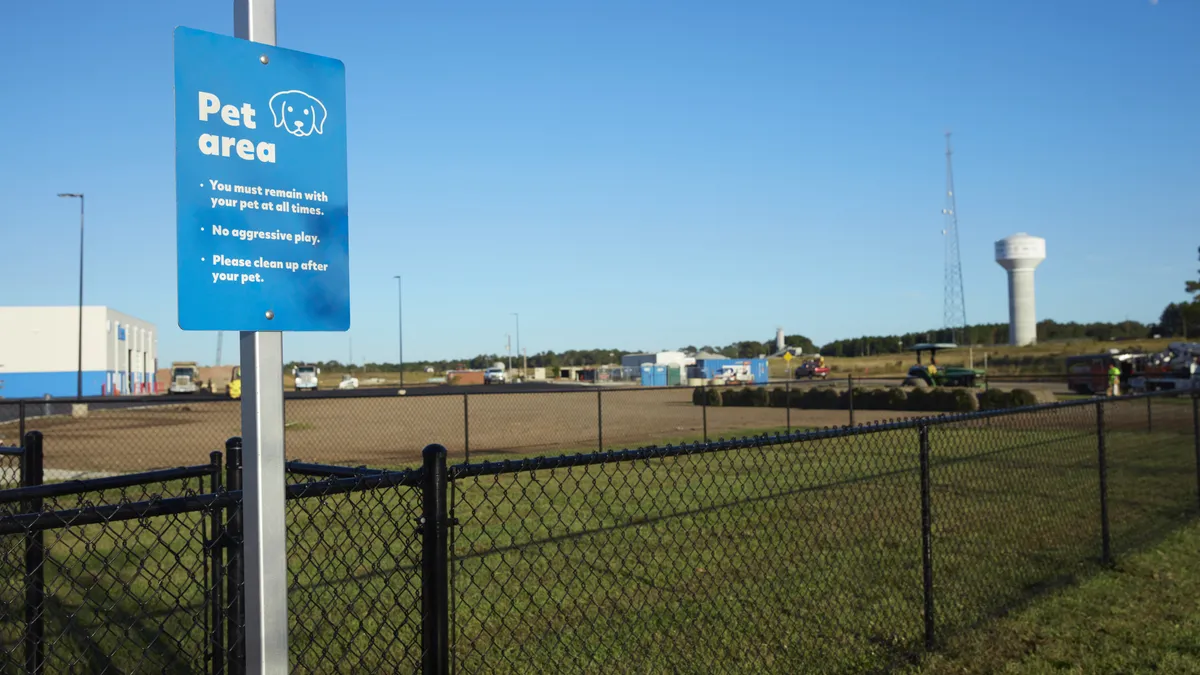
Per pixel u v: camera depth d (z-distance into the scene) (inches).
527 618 208.8
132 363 3159.5
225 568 127.1
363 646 184.2
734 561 254.8
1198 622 213.2
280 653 85.7
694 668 176.7
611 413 1088.8
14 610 162.2
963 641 197.3
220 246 83.0
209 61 83.5
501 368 3075.8
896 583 235.5
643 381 2364.7
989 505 343.3
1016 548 276.4
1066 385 1598.2
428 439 740.0
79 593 217.3
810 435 169.5
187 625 201.9
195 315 80.8
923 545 196.4
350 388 2364.7
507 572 243.4
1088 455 487.8
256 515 84.8
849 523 301.6
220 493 109.9
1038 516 324.8
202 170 82.2
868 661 183.5
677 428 832.9
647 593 226.5
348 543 252.2
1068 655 190.9
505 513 326.0
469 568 245.4
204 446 687.7
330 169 91.7
